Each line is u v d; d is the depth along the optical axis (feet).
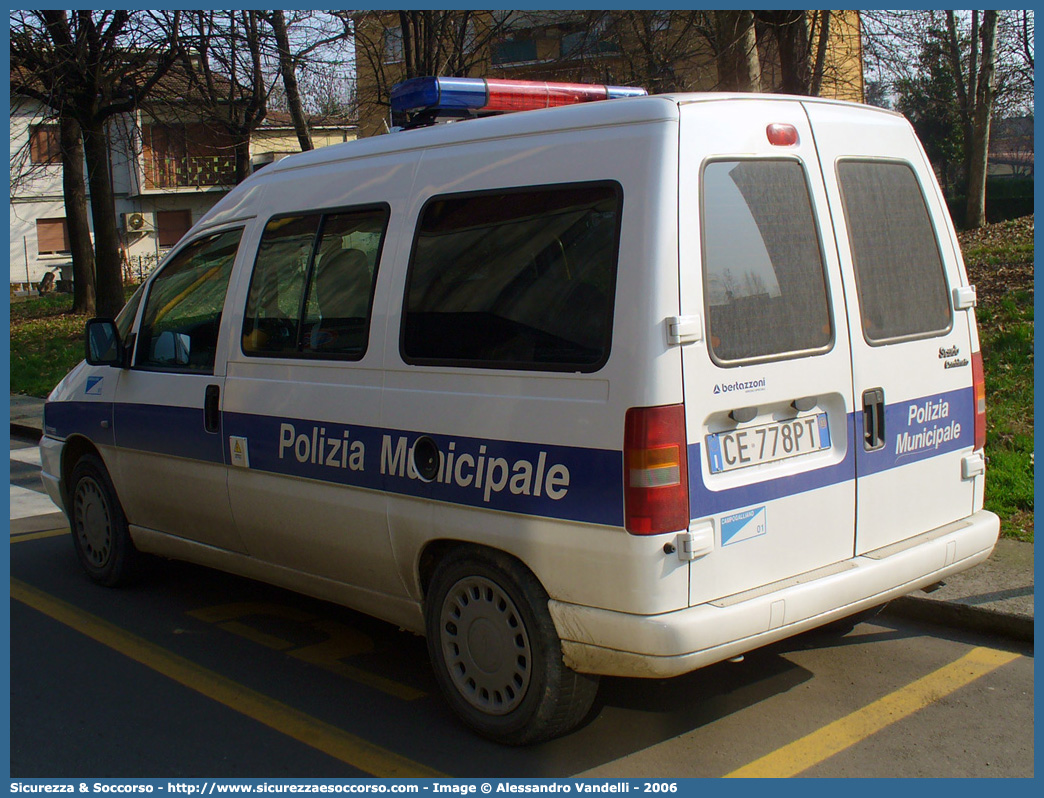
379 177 13.60
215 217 16.57
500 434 11.34
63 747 12.31
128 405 17.29
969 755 11.43
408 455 12.40
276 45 39.17
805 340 11.39
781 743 11.83
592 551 10.46
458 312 12.08
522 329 11.33
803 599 10.92
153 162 107.65
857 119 12.63
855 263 12.12
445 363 12.07
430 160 12.94
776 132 11.49
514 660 11.55
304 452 13.91
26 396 45.68
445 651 12.41
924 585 12.56
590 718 12.60
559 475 10.73
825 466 11.54
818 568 11.53
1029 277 36.32
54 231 124.06
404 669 14.55
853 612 11.71
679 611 10.22
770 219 11.27
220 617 16.99
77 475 18.99
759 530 10.87
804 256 11.55
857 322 12.00
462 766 11.51
